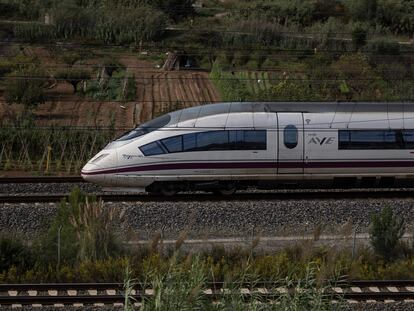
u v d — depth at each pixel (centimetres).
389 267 2923
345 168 3981
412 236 3300
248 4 11675
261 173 3934
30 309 2502
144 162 3856
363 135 3975
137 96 7675
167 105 7150
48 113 6906
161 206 3603
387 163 4006
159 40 9712
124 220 3388
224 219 3484
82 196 3347
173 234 3331
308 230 3397
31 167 4934
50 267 2861
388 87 7156
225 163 3884
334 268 2442
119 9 10094
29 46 9425
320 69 7488
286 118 3931
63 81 8325
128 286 2117
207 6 11850
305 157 3941
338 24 10044
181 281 2023
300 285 2236
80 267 2861
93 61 8988
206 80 8475
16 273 2858
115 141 3956
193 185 3944
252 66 8725
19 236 3206
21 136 5325
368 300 2638
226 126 3878
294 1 11331
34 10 10469
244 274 2305
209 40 9581
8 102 7069
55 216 3378
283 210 3588
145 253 3016
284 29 9750
